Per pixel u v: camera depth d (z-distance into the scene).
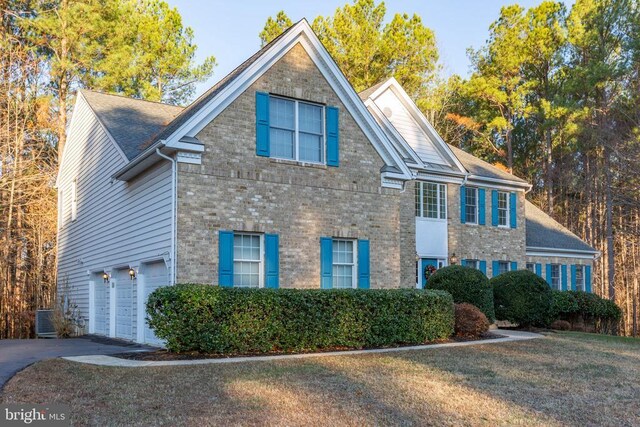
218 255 14.74
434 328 15.89
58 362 11.52
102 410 7.71
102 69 32.56
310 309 13.89
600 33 36.25
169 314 12.41
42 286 30.33
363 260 17.42
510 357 13.09
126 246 17.70
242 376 10.03
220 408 7.91
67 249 25.58
